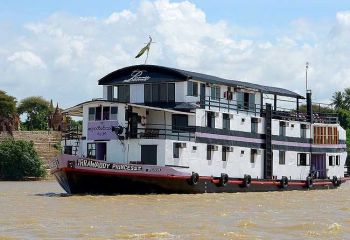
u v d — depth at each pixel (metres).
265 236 29.19
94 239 27.53
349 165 118.69
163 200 47.41
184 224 33.25
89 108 54.31
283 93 67.88
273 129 64.81
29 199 48.41
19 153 95.19
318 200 52.38
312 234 30.05
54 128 135.12
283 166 66.12
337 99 161.00
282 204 47.50
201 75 59.25
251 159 62.06
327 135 72.25
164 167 51.66
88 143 54.16
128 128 52.94
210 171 56.75
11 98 138.88
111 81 58.78
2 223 33.03
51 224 32.75
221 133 58.22
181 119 55.47
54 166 51.47
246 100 62.75
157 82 56.53
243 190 59.81
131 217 36.47
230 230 30.98
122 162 52.78
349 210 43.28
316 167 71.69
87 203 44.47
